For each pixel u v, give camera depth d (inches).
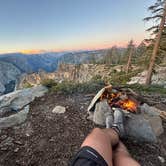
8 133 202.2
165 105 272.1
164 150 175.0
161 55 758.5
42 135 197.5
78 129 203.3
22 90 313.7
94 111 218.4
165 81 975.0
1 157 167.8
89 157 50.8
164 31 724.7
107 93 224.8
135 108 204.4
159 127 201.5
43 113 241.4
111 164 54.3
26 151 175.5
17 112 253.0
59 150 174.7
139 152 166.7
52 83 351.3
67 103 263.3
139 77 1111.0
